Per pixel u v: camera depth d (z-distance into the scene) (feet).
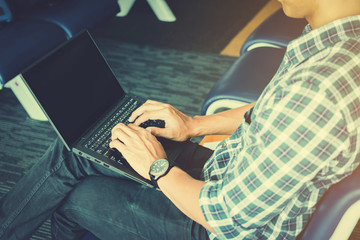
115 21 9.46
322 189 2.23
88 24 6.63
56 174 3.43
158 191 3.06
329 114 1.83
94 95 3.69
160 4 9.22
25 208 3.38
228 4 10.05
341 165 2.01
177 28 9.07
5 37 5.76
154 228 2.94
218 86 4.83
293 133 1.89
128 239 3.10
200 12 9.71
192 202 2.46
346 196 2.06
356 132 1.90
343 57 1.90
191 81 7.30
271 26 5.63
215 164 2.86
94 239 3.49
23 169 5.65
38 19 6.36
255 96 4.49
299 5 2.06
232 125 3.49
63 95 3.42
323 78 1.85
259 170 2.04
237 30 8.88
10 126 6.45
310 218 2.40
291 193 2.04
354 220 2.10
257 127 2.12
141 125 3.45
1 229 3.31
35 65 3.26
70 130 3.36
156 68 7.70
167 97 6.93
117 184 3.18
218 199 2.29
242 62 5.11
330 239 2.20
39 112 6.44
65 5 6.70
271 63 5.01
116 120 3.63
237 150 2.64
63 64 3.51
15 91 6.17
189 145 3.48
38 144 6.09
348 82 1.86
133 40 8.66
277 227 2.43
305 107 1.86
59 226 3.28
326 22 2.04
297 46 2.16
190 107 6.70
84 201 3.11
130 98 3.93
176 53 8.16
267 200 2.08
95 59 3.81
